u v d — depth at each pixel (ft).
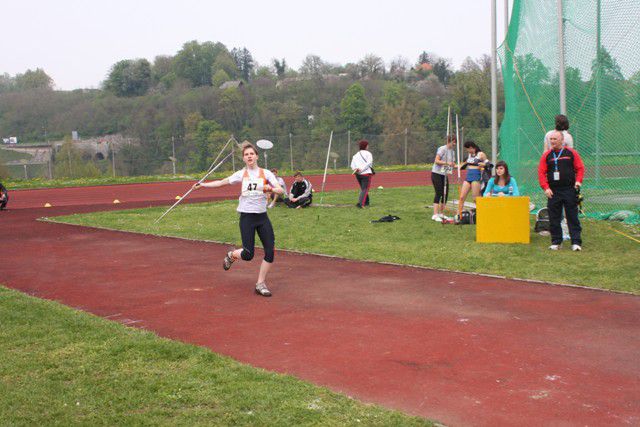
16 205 71.97
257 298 23.04
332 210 50.80
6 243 39.09
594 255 28.78
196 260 31.09
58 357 16.40
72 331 18.74
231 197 75.72
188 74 313.12
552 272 25.67
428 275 26.20
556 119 31.27
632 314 19.88
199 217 49.11
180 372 15.25
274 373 15.07
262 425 12.31
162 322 20.10
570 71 41.93
